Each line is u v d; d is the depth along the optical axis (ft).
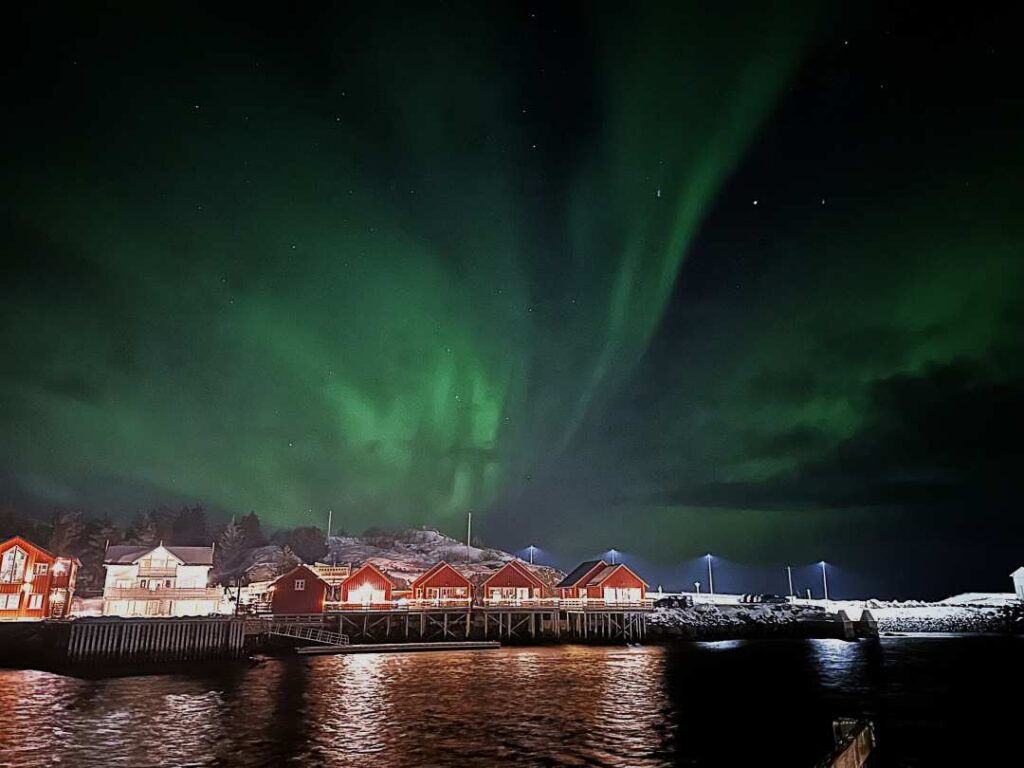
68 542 387.96
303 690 144.66
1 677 158.71
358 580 257.34
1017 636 315.58
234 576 387.55
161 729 106.52
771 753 95.71
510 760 90.84
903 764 92.38
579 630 269.44
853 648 254.47
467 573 416.26
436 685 152.25
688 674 176.14
